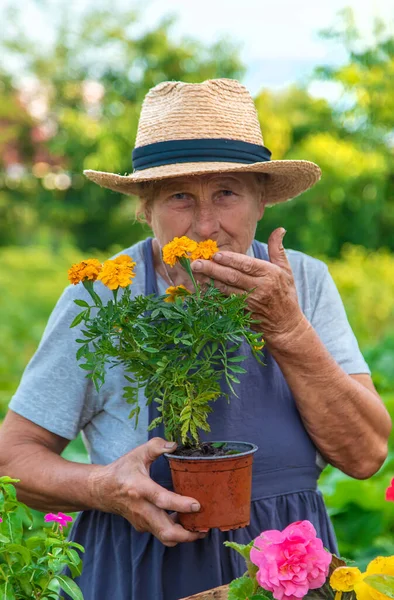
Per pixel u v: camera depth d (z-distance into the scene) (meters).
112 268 1.72
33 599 1.69
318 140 14.70
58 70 23.73
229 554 2.02
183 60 20.75
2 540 1.66
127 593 2.04
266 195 2.29
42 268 14.64
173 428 1.86
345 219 14.85
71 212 22.14
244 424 2.07
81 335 2.10
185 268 1.79
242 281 1.82
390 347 7.56
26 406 2.12
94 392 2.12
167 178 1.99
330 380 2.00
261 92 15.45
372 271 11.77
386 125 14.95
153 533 1.88
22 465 2.06
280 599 1.49
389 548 3.70
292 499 2.09
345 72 14.77
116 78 21.62
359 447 2.09
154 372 1.80
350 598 1.53
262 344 1.76
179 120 2.01
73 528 2.17
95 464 2.03
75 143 19.89
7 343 9.13
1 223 22.78
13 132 23.33
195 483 1.79
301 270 2.26
